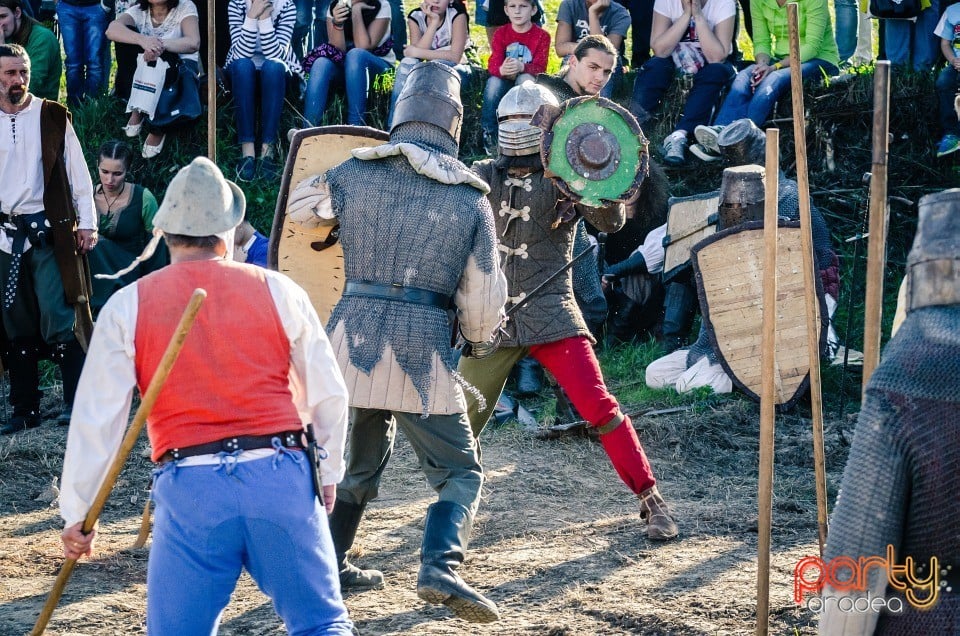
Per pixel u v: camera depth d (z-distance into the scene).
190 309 3.30
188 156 10.35
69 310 7.62
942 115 10.11
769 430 4.23
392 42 10.98
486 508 6.25
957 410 2.74
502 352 5.50
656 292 9.05
